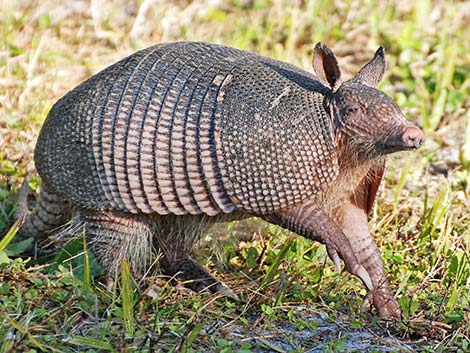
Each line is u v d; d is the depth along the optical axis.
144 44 14.88
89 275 8.44
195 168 8.17
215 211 8.36
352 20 16.12
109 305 8.20
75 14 15.66
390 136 7.77
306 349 7.77
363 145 7.93
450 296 8.62
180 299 8.62
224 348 7.53
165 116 8.21
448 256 9.46
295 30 15.56
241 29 15.65
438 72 14.20
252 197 8.12
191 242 9.21
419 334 8.12
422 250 9.68
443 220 10.25
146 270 9.22
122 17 15.93
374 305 8.41
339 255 8.03
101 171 8.43
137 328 7.84
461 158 12.06
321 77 8.27
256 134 7.97
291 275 8.86
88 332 7.79
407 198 10.97
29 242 9.47
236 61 8.38
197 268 9.19
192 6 16.12
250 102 8.05
